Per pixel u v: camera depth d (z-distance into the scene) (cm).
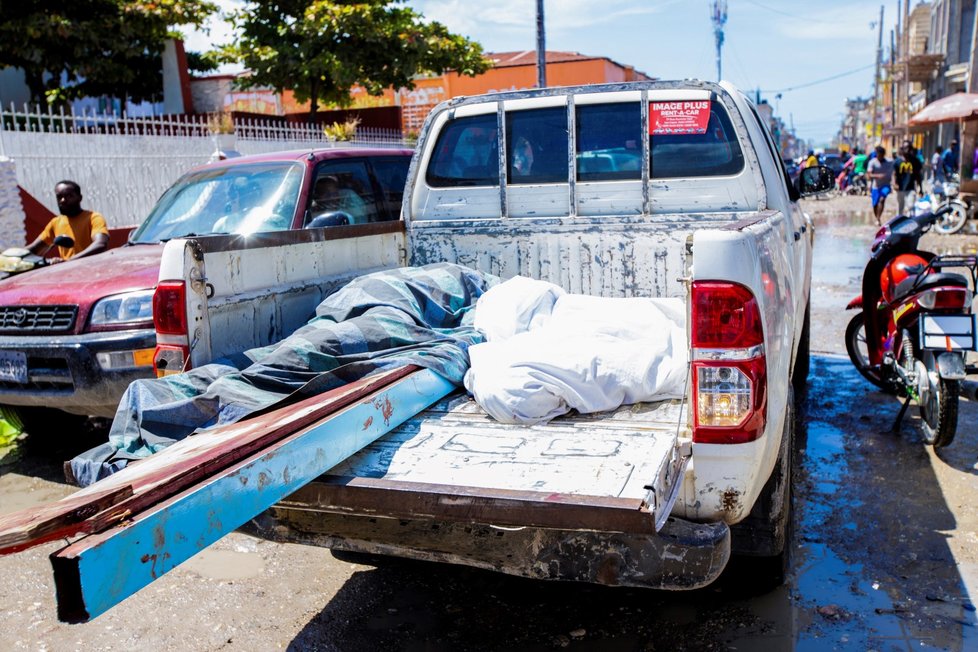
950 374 436
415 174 454
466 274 387
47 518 153
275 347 314
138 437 265
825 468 456
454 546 252
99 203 1047
